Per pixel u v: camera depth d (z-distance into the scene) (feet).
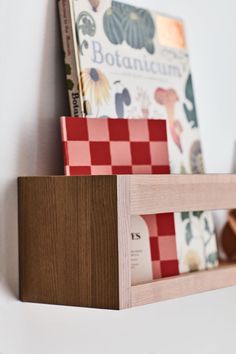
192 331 4.55
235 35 5.14
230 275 4.03
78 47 3.59
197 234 4.09
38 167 3.51
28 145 3.46
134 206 3.20
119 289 3.09
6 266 3.34
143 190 3.27
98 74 3.69
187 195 3.61
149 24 4.17
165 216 3.87
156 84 4.14
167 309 4.34
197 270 4.04
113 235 3.10
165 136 3.84
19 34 3.42
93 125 3.55
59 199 3.26
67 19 3.59
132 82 3.94
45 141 3.55
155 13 4.24
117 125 3.64
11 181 3.37
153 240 3.78
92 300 3.16
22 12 3.44
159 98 4.16
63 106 3.65
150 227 3.77
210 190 3.79
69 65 3.59
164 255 3.82
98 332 3.84
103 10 3.80
